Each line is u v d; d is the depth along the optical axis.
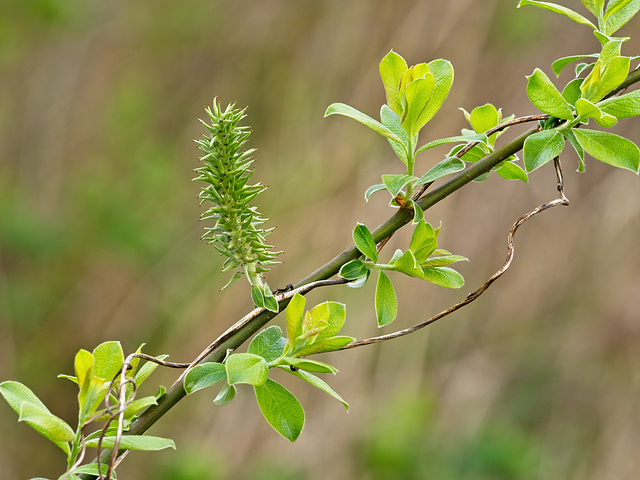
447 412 5.95
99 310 6.66
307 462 5.80
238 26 7.15
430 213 6.30
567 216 6.40
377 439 5.67
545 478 5.77
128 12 7.41
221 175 1.41
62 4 6.96
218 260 6.55
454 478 5.65
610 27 1.56
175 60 7.28
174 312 6.50
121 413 1.25
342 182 6.29
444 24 6.43
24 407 1.17
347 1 6.77
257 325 1.44
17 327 6.59
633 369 6.07
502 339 6.22
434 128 6.27
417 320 6.14
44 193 6.98
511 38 6.32
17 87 7.21
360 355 6.04
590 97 1.49
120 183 6.94
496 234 6.33
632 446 5.89
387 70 1.47
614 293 6.24
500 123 1.57
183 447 6.00
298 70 6.82
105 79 7.30
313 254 6.10
